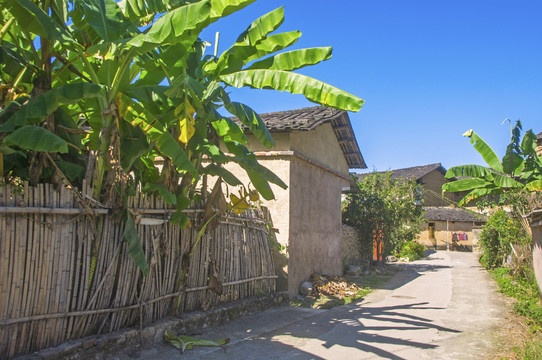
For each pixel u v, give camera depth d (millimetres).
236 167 10508
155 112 5898
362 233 17641
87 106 5875
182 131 5418
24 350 4234
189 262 6430
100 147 4949
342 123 12883
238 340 6082
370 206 17609
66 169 4926
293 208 10047
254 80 5758
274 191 10000
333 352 5703
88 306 4766
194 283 6578
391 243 20156
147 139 5641
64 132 5191
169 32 4430
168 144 5469
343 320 7707
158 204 5859
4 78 5508
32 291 4270
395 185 19828
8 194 4125
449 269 18172
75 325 4660
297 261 10164
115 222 5086
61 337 4543
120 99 5230
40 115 4227
